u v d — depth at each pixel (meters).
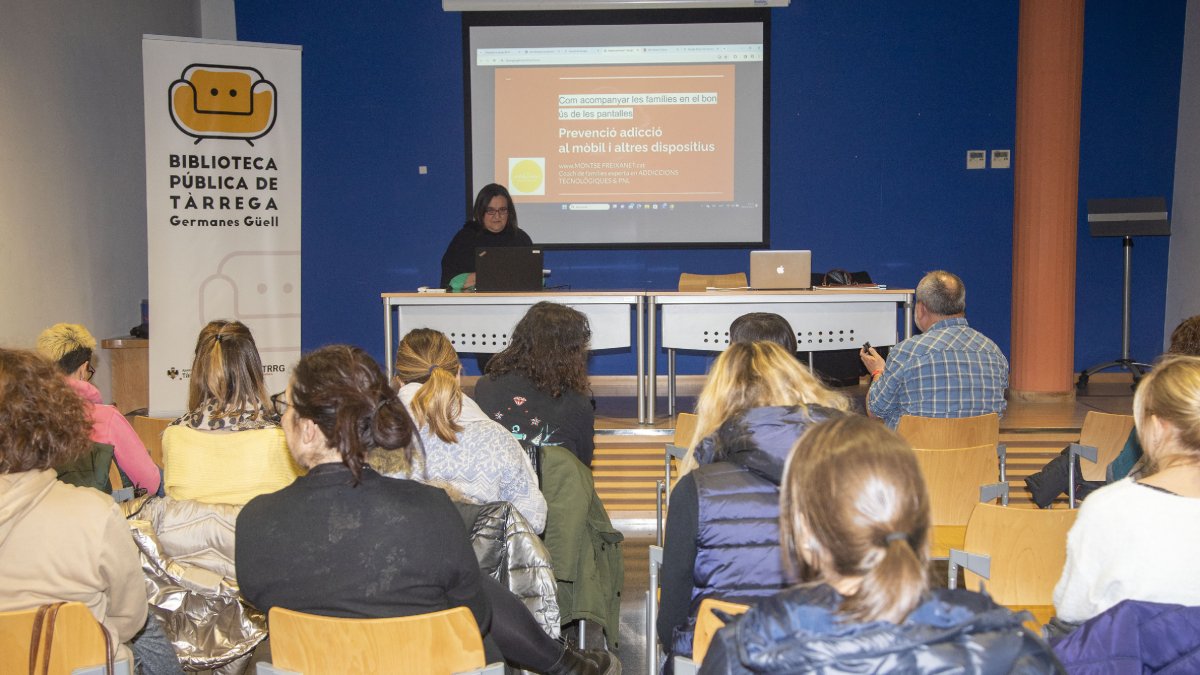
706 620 1.56
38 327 5.13
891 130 6.86
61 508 1.61
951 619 0.92
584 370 3.02
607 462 4.66
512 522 2.17
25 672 1.57
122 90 6.18
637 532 4.50
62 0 5.42
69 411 1.64
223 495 2.37
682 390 6.83
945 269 6.93
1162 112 6.77
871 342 4.99
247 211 5.73
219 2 7.25
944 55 6.80
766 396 1.83
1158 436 1.62
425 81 6.95
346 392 1.55
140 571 1.72
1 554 1.59
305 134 6.99
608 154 6.91
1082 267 6.91
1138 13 6.70
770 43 6.80
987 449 2.82
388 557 1.56
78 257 5.59
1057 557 2.08
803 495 0.99
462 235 6.05
